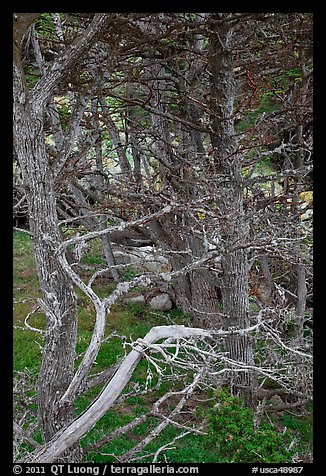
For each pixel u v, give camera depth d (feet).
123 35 18.21
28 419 19.19
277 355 22.76
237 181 20.12
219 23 17.48
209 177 20.54
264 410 21.76
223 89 19.83
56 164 14.57
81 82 18.06
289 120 24.82
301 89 21.24
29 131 12.91
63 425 13.80
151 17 20.26
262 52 22.17
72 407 14.14
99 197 25.53
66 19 22.47
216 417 17.92
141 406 23.68
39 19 24.62
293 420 23.72
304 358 19.95
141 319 33.96
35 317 31.83
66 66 13.17
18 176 21.35
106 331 31.50
